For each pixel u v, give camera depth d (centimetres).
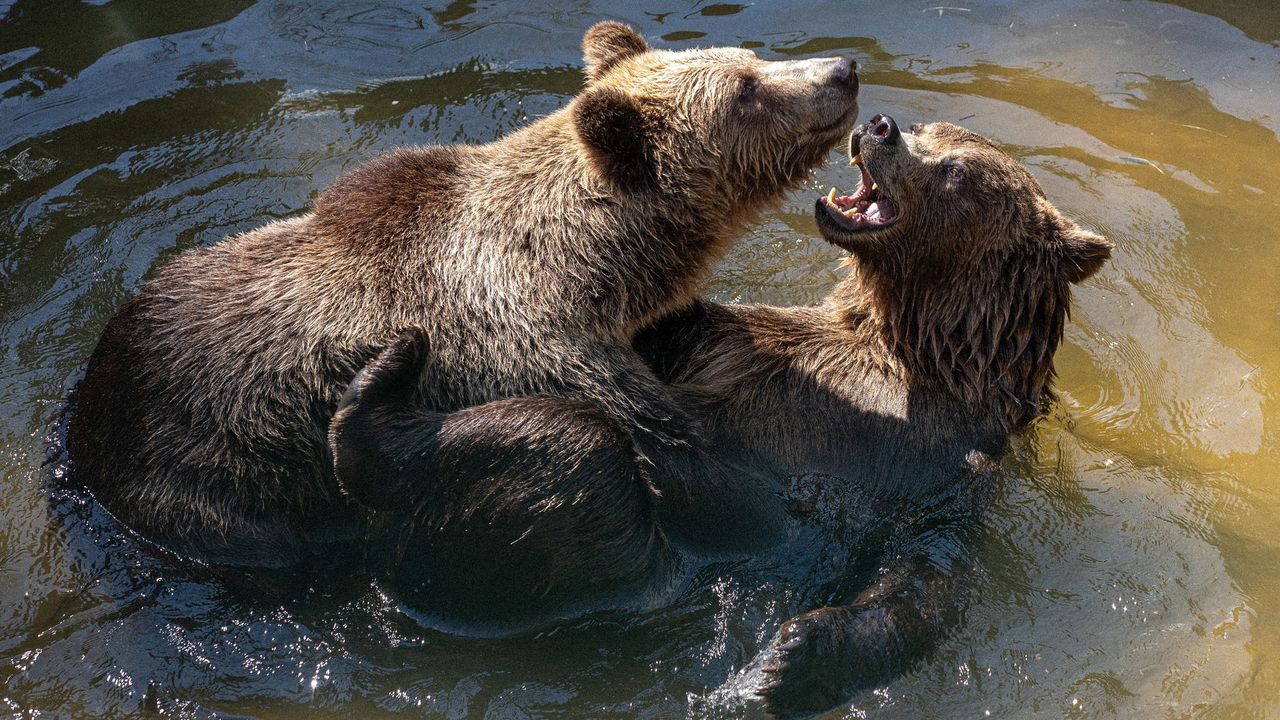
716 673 626
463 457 601
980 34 1173
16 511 676
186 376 632
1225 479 754
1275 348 863
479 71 1088
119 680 602
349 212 673
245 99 1052
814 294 895
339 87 1070
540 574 618
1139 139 1048
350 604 641
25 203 930
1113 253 933
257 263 661
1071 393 834
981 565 680
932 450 723
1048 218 722
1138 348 866
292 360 629
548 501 598
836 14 1188
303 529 644
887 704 612
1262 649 631
